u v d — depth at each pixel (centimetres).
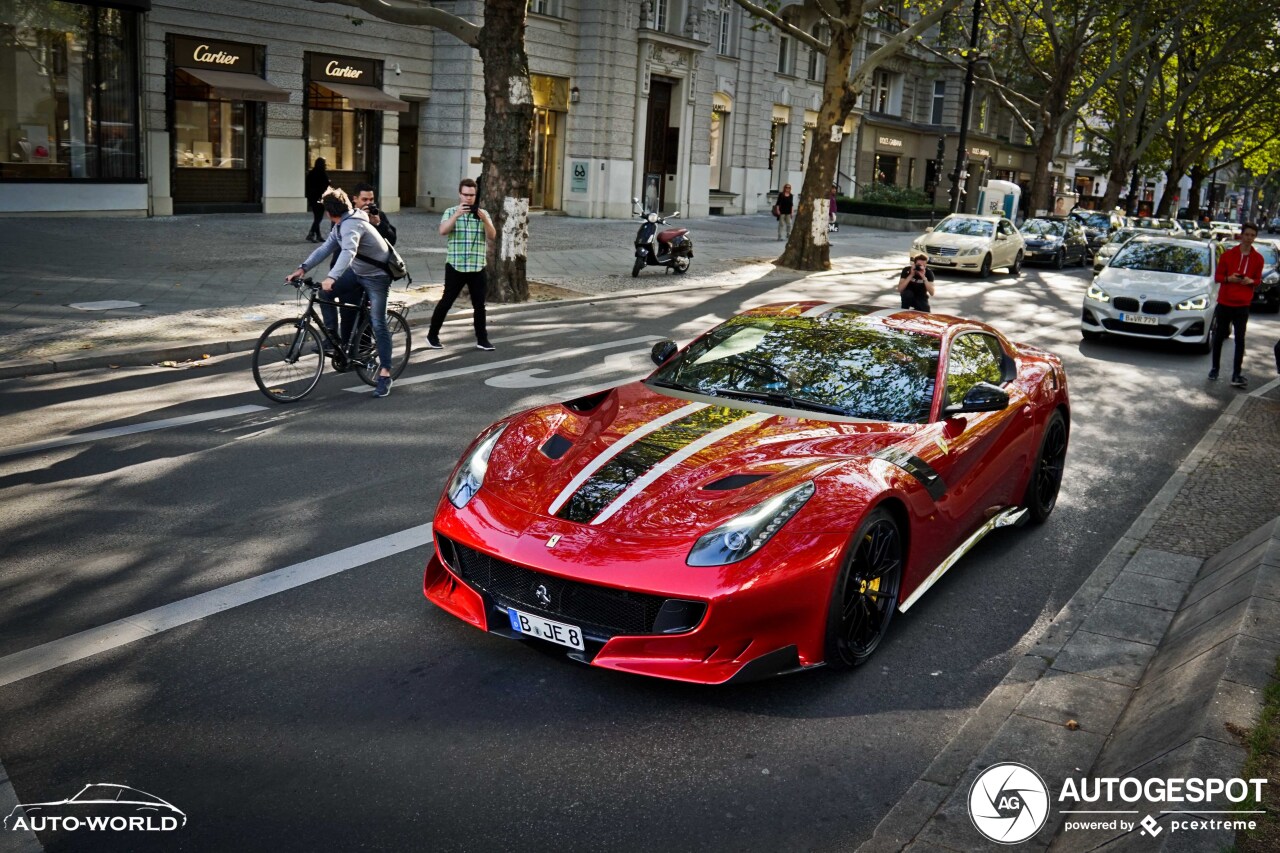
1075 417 960
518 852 301
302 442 722
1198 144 5128
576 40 3198
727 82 3862
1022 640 468
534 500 414
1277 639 395
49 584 472
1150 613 484
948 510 481
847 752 366
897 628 474
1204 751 314
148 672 396
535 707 384
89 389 865
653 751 359
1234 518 633
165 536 536
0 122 2105
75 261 1566
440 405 848
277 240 2016
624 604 380
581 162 3259
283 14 2575
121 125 2309
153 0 2306
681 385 523
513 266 1484
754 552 377
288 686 391
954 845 308
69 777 327
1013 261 2617
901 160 5328
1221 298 1173
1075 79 4509
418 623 449
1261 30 4050
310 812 315
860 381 506
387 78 2864
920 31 2233
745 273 2117
